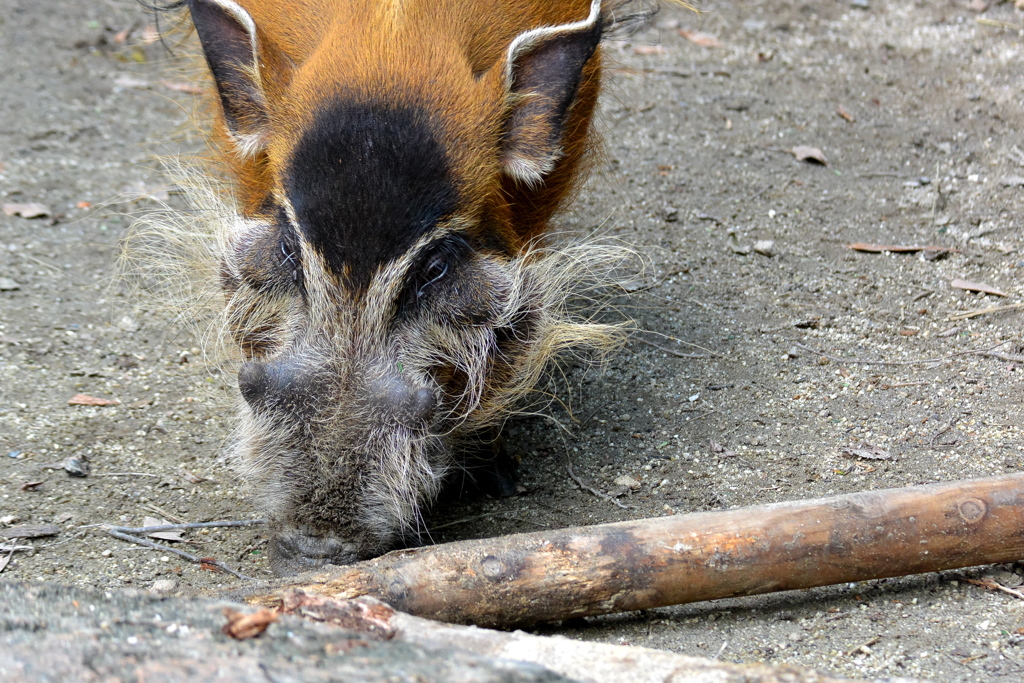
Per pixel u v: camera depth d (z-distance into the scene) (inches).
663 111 388.2
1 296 282.7
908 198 330.6
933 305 278.4
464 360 185.6
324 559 173.3
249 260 187.3
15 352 260.1
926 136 368.2
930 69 418.0
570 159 211.0
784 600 174.2
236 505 211.9
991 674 153.1
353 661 122.8
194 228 227.1
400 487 176.4
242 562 193.3
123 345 268.7
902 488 170.9
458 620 158.2
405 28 183.9
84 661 119.0
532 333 200.8
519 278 191.9
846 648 160.9
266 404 175.6
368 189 168.9
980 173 343.9
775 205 330.3
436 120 173.2
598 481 218.8
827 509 165.9
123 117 384.5
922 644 161.5
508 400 205.5
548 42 179.6
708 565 161.0
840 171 349.1
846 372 252.4
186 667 118.3
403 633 136.6
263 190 196.5
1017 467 210.1
